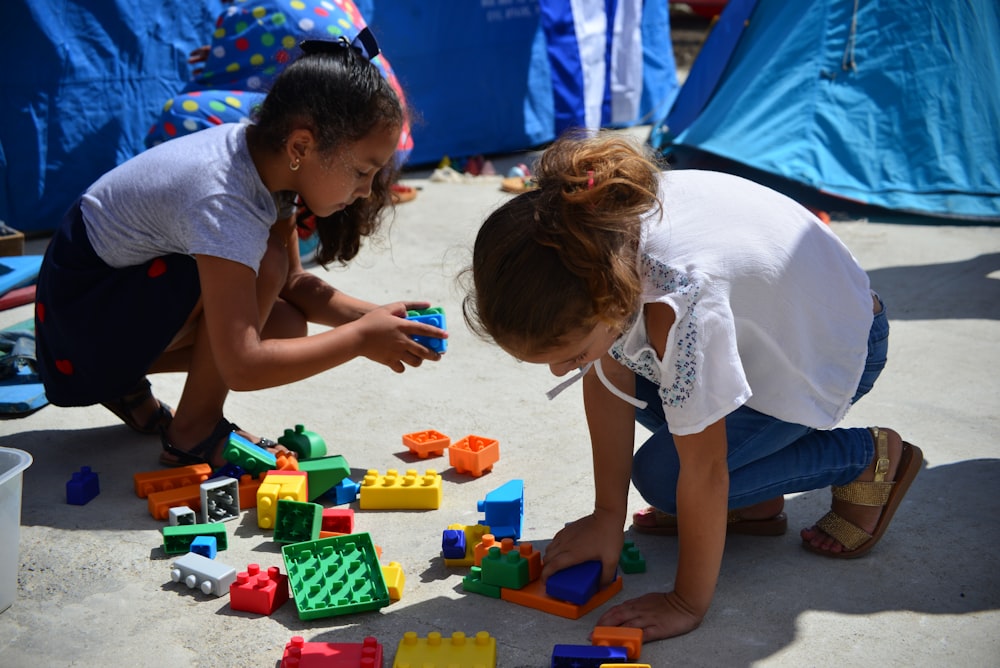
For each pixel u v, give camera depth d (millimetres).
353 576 2096
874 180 5602
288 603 2076
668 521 2350
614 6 7320
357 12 4547
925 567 2158
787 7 6074
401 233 5137
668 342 1768
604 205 1688
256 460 2523
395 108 2373
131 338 2566
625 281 1668
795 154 5742
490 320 1691
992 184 5418
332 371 3418
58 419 3031
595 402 2094
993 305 3949
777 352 1918
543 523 2391
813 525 2320
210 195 2350
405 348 2508
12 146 5027
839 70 5836
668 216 1880
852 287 2027
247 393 3211
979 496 2455
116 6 5199
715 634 1924
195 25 5465
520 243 1659
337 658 1784
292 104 2301
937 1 5641
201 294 2498
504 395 3217
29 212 5113
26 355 3285
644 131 7551
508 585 2064
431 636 1835
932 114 5582
